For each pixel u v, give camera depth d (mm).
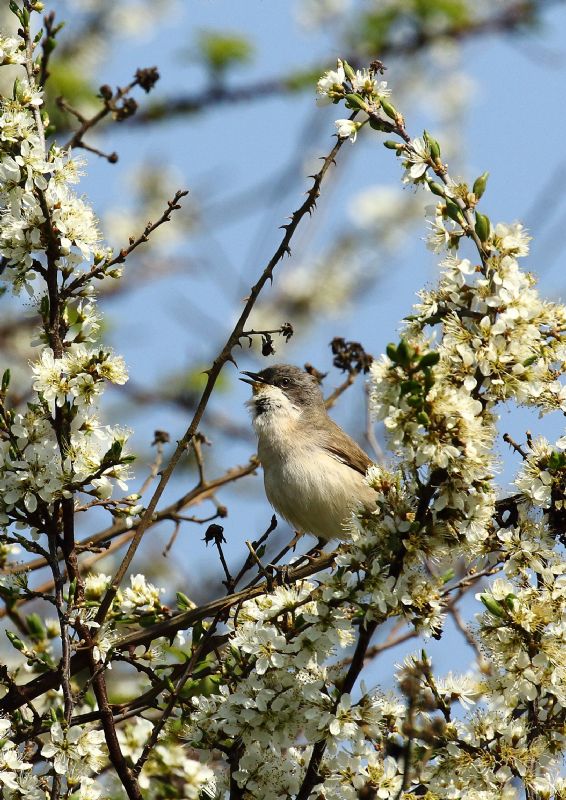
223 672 9594
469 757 8617
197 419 9766
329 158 9812
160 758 10328
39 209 9578
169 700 9375
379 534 8555
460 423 8070
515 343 8359
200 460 13820
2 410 9430
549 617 8609
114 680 12469
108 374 9398
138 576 10367
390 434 8164
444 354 8383
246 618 10133
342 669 10133
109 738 9227
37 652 10984
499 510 9398
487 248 8766
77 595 9430
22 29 10195
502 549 9141
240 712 9141
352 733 8578
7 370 9523
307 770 8930
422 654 8898
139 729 10508
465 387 8273
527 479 9062
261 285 9898
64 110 15586
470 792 8586
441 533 8453
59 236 9570
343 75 9766
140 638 9766
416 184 9320
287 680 8969
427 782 8617
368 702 8797
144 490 12766
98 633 9406
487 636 8734
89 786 9062
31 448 9430
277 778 9203
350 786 8594
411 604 8586
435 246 9055
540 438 9234
